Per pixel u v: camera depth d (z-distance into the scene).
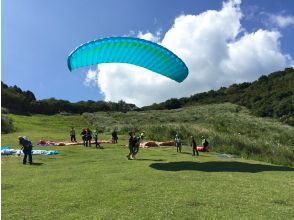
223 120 73.44
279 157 32.78
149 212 12.43
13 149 30.75
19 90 107.25
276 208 13.08
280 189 16.05
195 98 129.25
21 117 72.38
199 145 37.34
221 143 36.41
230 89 128.88
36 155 27.64
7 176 18.91
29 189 15.87
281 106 86.25
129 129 50.56
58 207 13.17
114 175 18.86
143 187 15.91
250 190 15.67
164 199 13.98
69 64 26.39
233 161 26.17
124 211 12.57
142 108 124.19
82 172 19.95
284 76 113.31
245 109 99.31
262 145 35.69
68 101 107.44
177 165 22.81
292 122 75.62
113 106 112.12
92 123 72.19
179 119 78.94
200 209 12.80
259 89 112.69
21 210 12.88
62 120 73.62
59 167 21.98
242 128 59.50
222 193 15.00
